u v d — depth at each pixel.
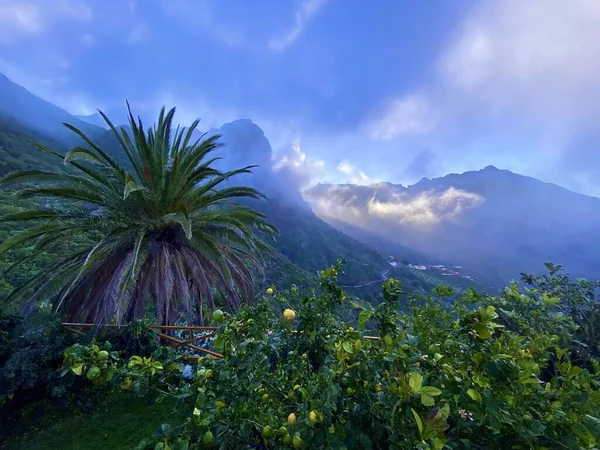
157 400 1.68
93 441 4.73
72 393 5.57
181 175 8.34
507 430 1.30
